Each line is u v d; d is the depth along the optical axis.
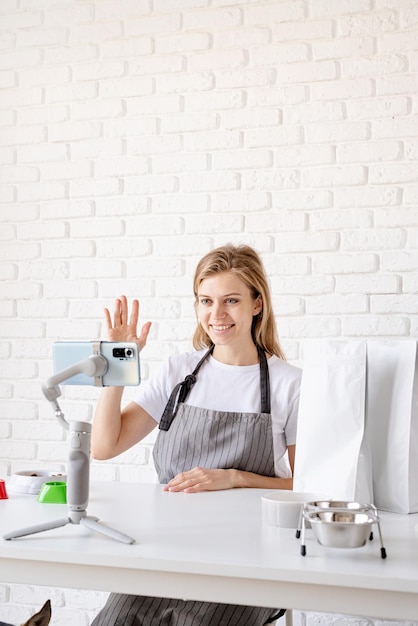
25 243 3.14
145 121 3.02
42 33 3.15
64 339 3.08
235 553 1.33
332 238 2.82
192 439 2.18
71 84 3.11
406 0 2.79
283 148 2.88
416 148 2.75
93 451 2.22
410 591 1.18
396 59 2.78
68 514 1.51
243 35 2.93
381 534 1.36
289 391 2.25
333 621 2.65
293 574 1.23
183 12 3.00
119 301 2.07
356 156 2.81
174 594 1.32
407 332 2.73
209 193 2.95
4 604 2.95
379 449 1.73
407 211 2.75
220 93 2.95
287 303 2.85
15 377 3.11
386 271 2.76
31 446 3.07
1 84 3.17
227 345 2.26
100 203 3.06
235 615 1.74
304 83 2.87
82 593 2.88
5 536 1.44
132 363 1.63
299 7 2.88
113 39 3.07
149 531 1.50
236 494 1.92
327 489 1.68
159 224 3.00
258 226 2.89
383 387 1.74
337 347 1.73
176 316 2.96
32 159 3.14
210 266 2.26
